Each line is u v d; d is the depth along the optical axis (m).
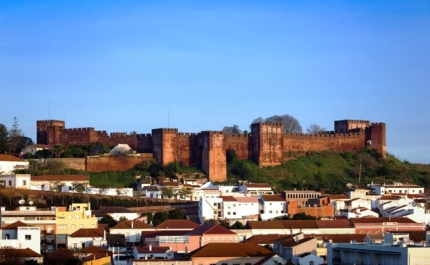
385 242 197.38
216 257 196.25
